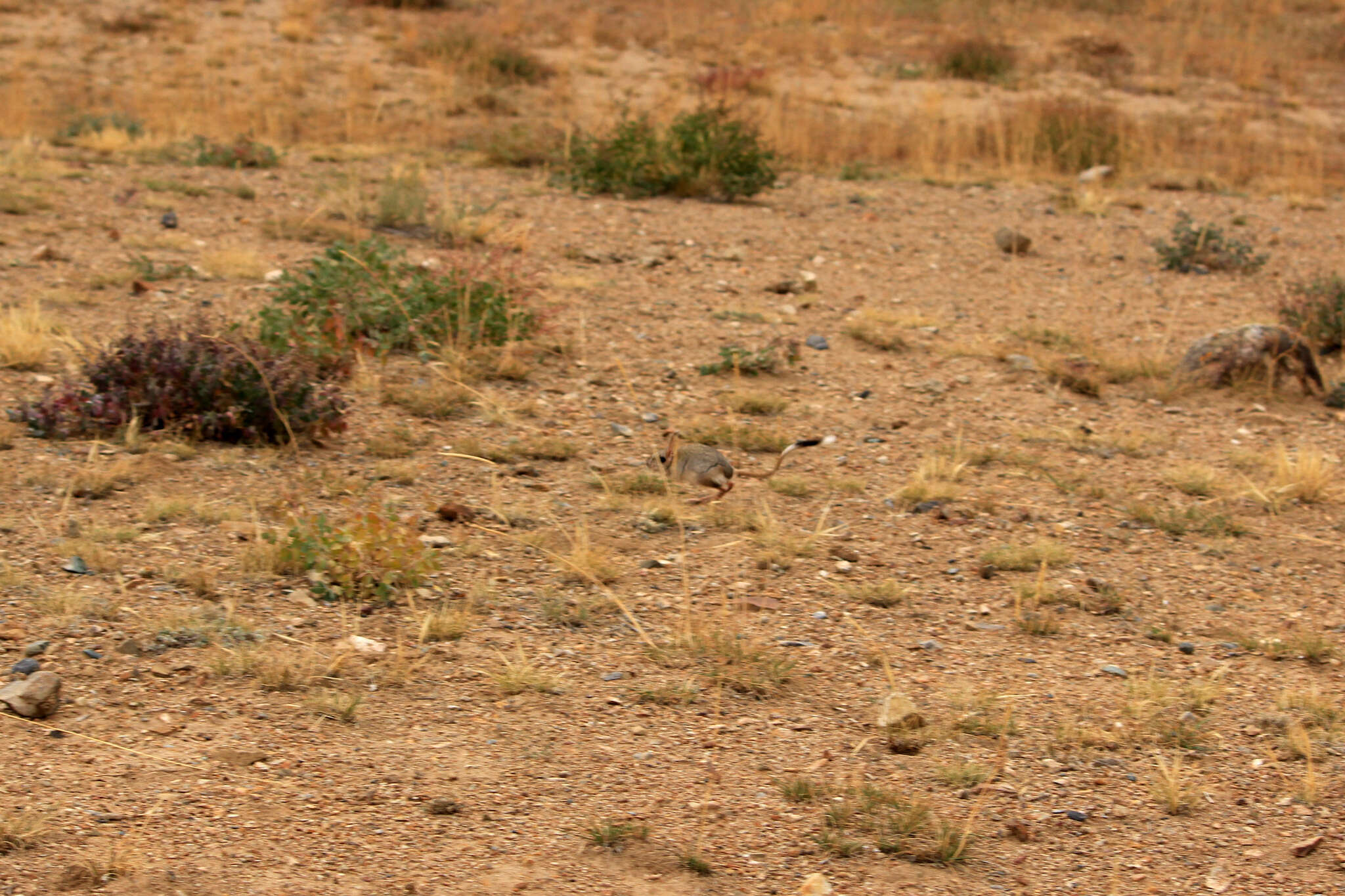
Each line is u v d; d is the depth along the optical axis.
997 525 11.09
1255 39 44.41
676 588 9.46
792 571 9.91
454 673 8.03
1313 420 14.52
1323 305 17.28
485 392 13.33
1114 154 30.02
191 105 29.88
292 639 8.19
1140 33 44.97
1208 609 9.76
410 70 35.50
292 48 37.22
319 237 19.44
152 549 9.18
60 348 13.20
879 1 48.59
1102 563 10.47
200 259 17.62
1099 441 13.37
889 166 29.23
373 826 6.43
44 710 7.12
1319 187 28.23
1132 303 19.17
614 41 39.91
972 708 8.02
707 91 34.16
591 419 12.92
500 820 6.57
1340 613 9.76
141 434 11.20
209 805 6.47
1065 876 6.45
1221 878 6.47
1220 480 12.41
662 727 7.61
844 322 17.31
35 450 10.72
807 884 6.16
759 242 21.52
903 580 9.93
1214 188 28.53
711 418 13.17
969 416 14.00
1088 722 7.95
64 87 31.47
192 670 7.73
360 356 13.30
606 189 24.77
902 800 6.98
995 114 34.34
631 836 6.49
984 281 20.09
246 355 11.35
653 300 17.66
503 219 21.58
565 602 9.08
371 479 10.90
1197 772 7.48
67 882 5.77
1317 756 7.67
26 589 8.41
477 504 10.62
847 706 8.02
